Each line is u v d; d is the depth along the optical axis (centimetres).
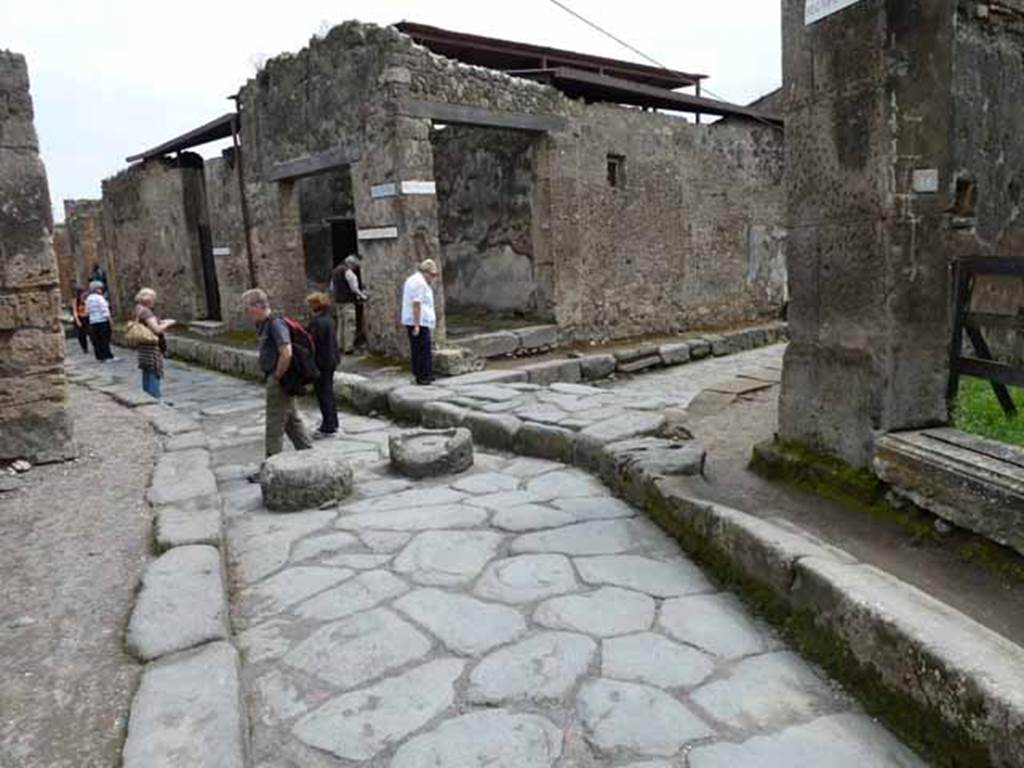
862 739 261
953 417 394
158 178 1680
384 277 1050
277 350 599
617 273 1282
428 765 252
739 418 618
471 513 484
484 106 1052
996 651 249
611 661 310
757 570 353
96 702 275
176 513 454
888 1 361
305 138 1153
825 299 418
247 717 279
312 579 398
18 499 507
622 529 447
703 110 1435
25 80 554
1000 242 410
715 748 256
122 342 1748
